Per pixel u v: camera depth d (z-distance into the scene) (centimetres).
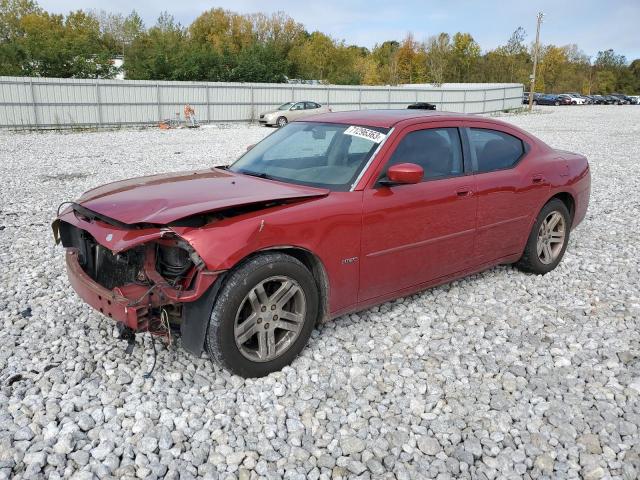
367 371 366
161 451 286
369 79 7462
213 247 314
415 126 432
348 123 445
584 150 1741
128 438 293
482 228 471
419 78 7750
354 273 388
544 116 3888
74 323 429
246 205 338
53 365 363
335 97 3541
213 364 367
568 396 338
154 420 310
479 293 502
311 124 471
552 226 549
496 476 276
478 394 342
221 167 477
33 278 527
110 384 342
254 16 6894
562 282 536
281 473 273
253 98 3225
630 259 609
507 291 509
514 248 514
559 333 427
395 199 400
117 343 396
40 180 1114
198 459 280
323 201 370
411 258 422
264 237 333
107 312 336
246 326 338
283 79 4944
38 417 306
